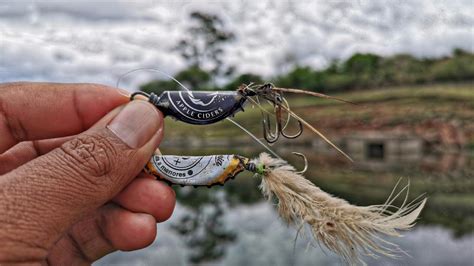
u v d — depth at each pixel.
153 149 0.10
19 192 0.08
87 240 0.12
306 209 0.11
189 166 0.11
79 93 0.12
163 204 0.12
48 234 0.08
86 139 0.09
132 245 0.12
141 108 0.10
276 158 0.11
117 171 0.10
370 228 0.11
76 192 0.09
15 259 0.08
